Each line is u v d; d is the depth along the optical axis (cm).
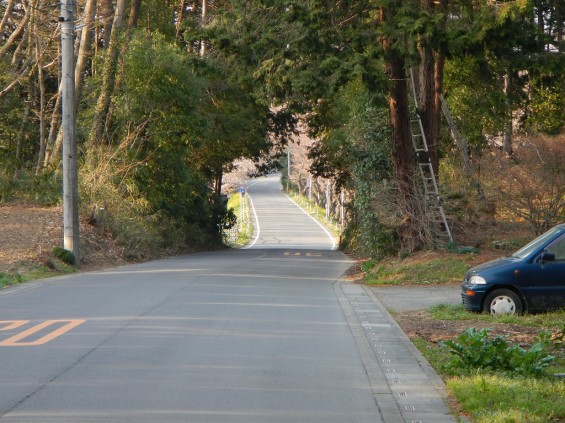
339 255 4547
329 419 773
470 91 3222
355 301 1789
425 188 2555
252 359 1062
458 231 2575
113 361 1030
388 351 1140
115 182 3638
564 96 3341
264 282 2186
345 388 907
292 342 1199
